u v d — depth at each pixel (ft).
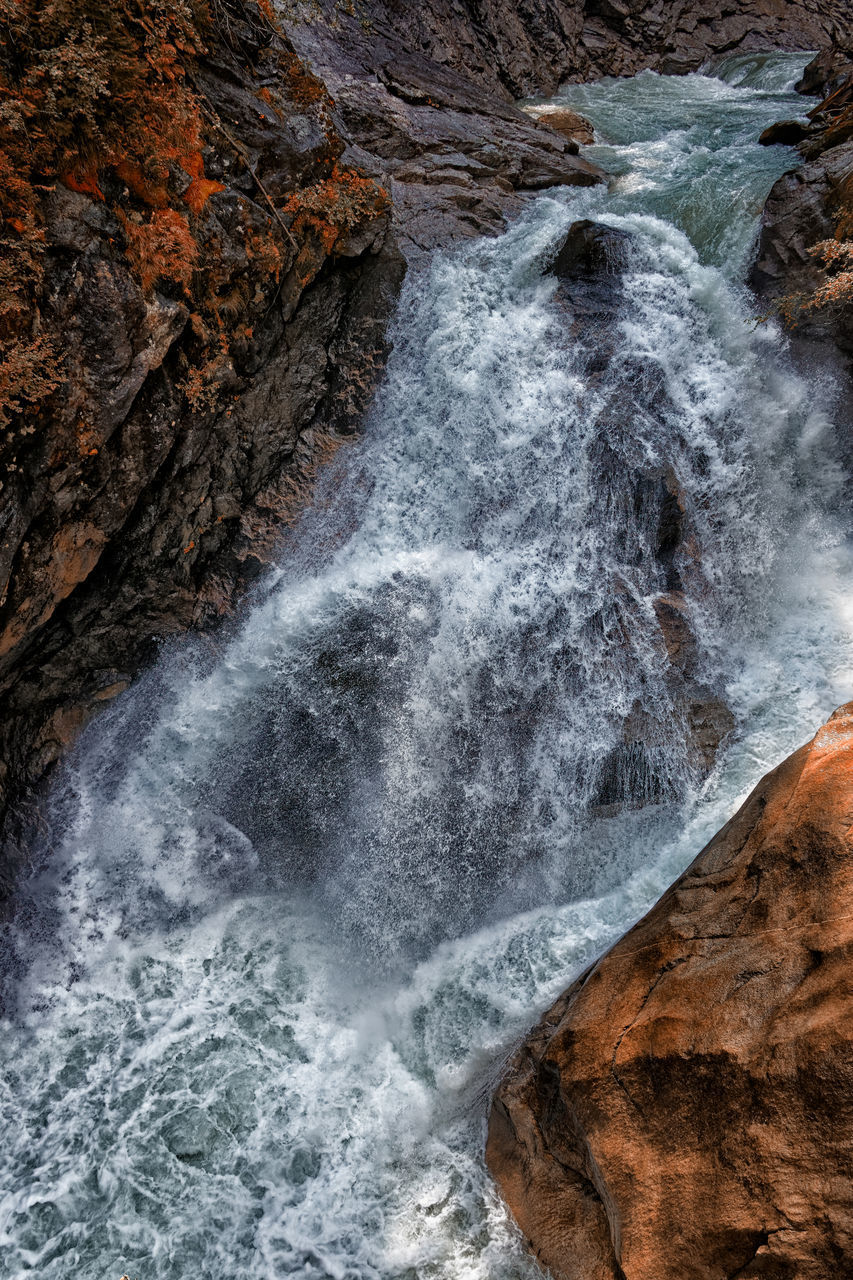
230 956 18.25
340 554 20.71
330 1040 16.60
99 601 17.53
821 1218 9.36
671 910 13.33
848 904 11.08
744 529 22.56
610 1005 12.59
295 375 19.75
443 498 21.52
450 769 18.95
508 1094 13.50
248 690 19.54
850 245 22.75
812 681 20.63
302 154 18.67
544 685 19.48
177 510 18.01
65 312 14.26
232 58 17.90
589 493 21.01
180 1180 14.62
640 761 19.03
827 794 12.51
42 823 18.02
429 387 22.12
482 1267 12.74
